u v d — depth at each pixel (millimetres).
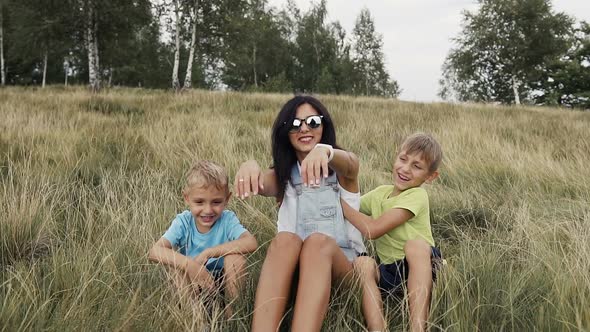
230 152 5250
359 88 45906
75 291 2230
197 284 2404
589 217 3430
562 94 39062
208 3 21750
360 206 3119
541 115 12172
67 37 20750
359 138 6898
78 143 5715
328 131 2859
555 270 2523
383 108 11656
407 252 2492
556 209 3975
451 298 2227
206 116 8453
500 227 3793
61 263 2545
